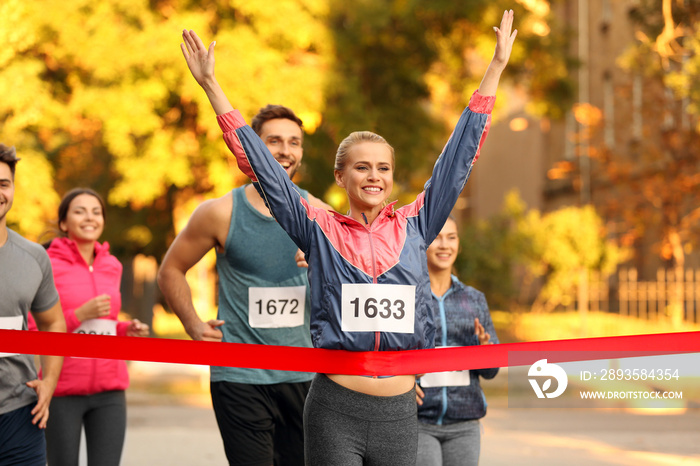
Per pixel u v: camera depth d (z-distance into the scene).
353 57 27.31
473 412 6.73
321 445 4.90
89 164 31.78
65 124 25.41
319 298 4.92
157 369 23.38
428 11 27.94
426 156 29.61
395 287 4.89
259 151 4.94
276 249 6.56
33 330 6.23
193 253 6.70
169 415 17.14
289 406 6.54
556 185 46.16
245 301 6.60
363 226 4.97
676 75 24.98
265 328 6.55
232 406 6.42
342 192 26.92
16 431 5.81
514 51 29.36
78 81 25.52
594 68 40.06
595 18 39.97
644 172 28.55
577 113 30.48
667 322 28.78
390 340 4.87
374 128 26.38
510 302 30.19
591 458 12.63
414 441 4.99
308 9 25.22
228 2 24.45
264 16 24.09
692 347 6.36
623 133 31.05
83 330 7.64
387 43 28.86
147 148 24.67
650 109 27.86
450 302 7.12
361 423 4.87
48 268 6.18
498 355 6.19
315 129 25.89
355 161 5.04
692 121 26.62
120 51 23.34
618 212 29.59
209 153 24.53
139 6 23.91
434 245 7.12
